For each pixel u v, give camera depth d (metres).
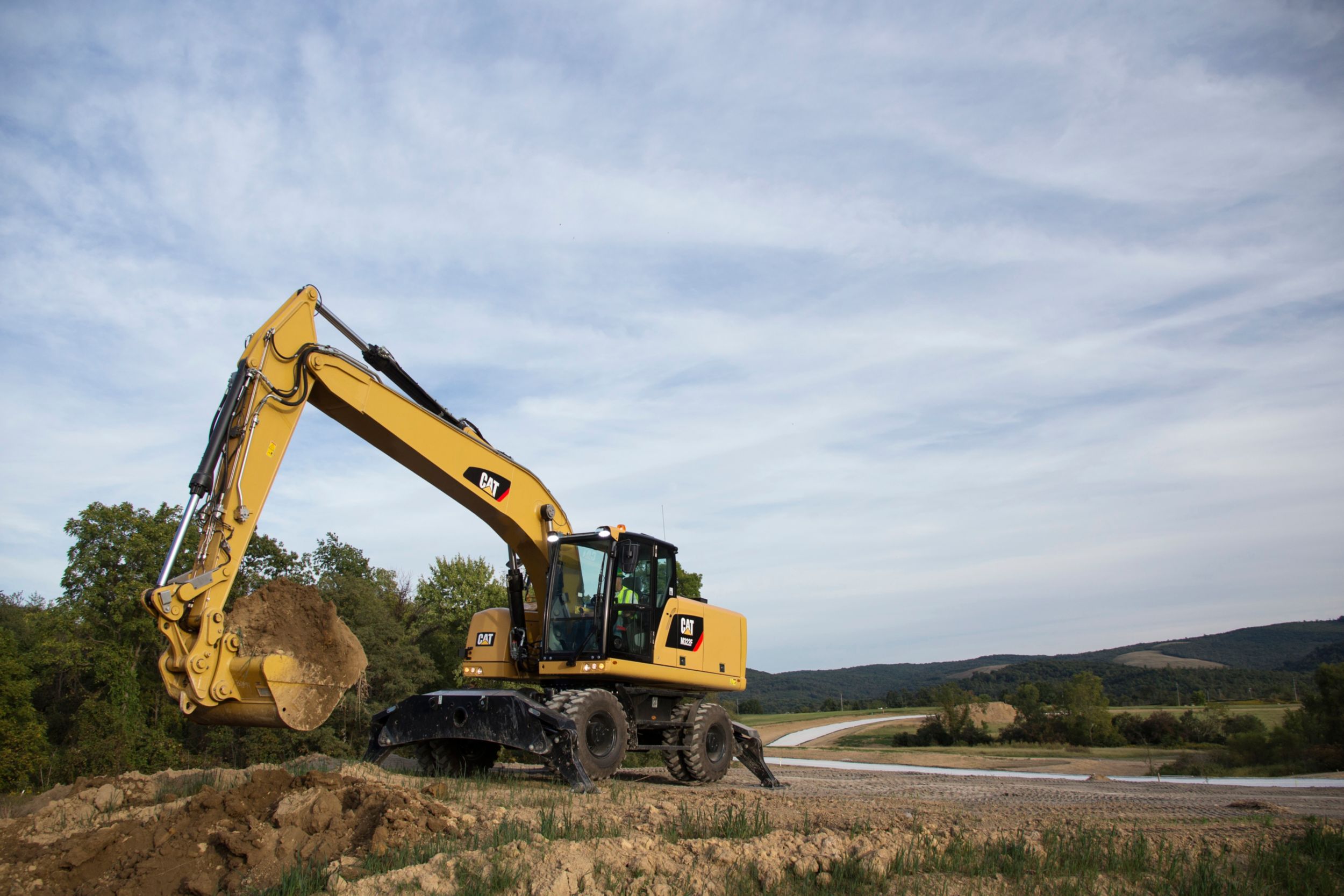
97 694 30.44
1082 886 6.48
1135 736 44.03
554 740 10.72
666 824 8.02
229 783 8.85
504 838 6.82
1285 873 7.05
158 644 31.33
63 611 30.58
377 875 5.82
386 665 32.34
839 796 13.23
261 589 8.17
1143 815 11.15
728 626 15.08
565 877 5.83
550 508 12.55
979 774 22.34
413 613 40.31
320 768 10.87
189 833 6.64
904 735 48.12
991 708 52.41
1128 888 6.63
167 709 30.91
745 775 18.52
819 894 6.01
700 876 6.26
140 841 6.54
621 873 6.18
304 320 9.43
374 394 10.18
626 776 15.44
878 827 8.46
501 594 36.91
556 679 13.03
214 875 6.04
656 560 13.32
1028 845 7.52
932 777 19.77
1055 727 45.06
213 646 7.71
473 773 12.35
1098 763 28.33
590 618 12.35
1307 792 16.59
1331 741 26.12
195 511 8.04
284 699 7.65
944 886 6.26
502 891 5.73
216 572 7.91
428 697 11.35
